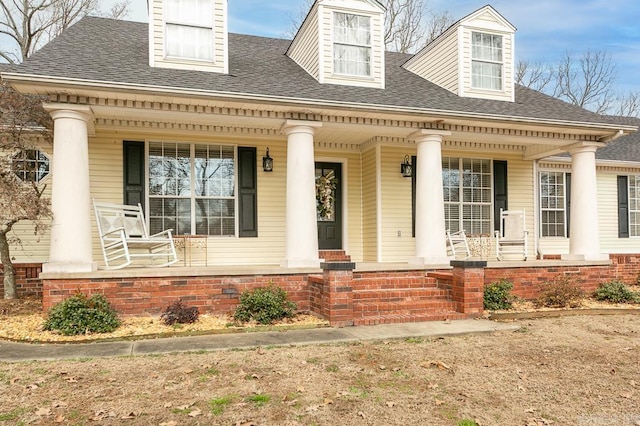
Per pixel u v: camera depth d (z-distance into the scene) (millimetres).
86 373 4703
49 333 6191
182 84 7520
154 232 9508
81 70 7207
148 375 4648
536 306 8703
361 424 3613
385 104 8414
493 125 9398
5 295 8141
